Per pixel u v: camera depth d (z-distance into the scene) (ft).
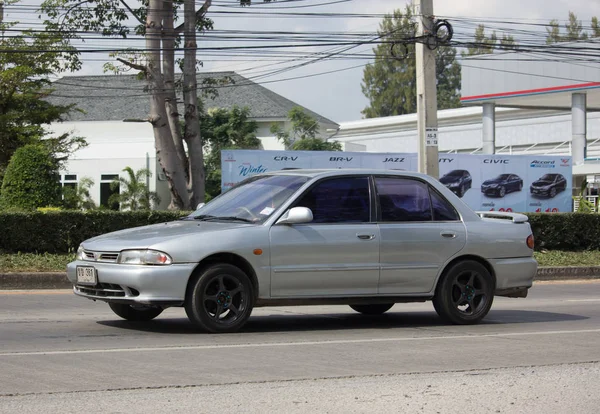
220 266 31.04
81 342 29.30
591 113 189.16
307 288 32.63
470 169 116.57
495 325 36.63
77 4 97.66
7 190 80.12
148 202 130.82
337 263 32.96
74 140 124.16
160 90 90.17
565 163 121.29
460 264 35.63
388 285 34.09
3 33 116.57
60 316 38.04
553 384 23.49
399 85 317.63
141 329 32.94
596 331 34.86
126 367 24.59
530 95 145.79
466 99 155.74
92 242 31.91
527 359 27.30
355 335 32.27
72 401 20.22
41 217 63.67
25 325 34.27
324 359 26.53
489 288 36.32
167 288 30.07
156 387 21.91
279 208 32.58
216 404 20.17
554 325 37.14
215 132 165.37
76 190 122.62
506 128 201.36
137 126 173.68
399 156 107.14
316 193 33.47
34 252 63.93
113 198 129.08
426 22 73.56
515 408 20.62
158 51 90.17
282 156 102.32
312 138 172.04
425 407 20.40
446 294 35.35
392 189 34.99
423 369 25.09
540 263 74.28
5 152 116.88
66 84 178.29
